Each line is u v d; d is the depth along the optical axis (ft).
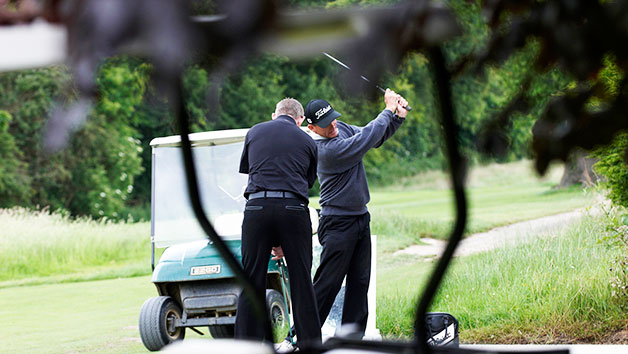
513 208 137.49
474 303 51.98
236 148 54.75
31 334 66.18
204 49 4.44
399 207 173.06
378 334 43.86
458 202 6.62
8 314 79.36
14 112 193.57
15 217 141.28
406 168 255.29
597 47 6.11
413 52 5.28
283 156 36.91
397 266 90.02
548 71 6.50
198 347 6.82
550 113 6.82
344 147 39.11
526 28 6.35
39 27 4.27
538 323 48.06
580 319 47.73
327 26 4.76
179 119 7.32
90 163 204.54
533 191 175.32
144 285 99.30
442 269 6.92
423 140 255.70
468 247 81.71
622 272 50.19
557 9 6.14
